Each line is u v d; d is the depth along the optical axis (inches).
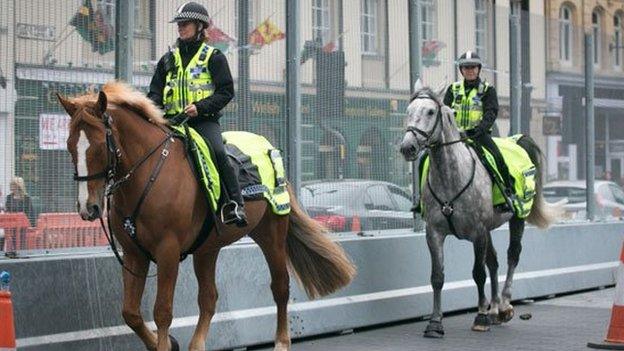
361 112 536.1
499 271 629.6
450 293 581.0
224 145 404.2
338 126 521.7
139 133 360.2
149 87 406.0
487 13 637.3
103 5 421.1
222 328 453.1
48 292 391.5
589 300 661.3
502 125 652.1
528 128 676.1
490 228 523.2
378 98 547.2
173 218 362.0
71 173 410.3
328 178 515.8
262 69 483.5
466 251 600.7
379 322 530.6
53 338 391.2
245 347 465.7
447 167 493.0
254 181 406.9
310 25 504.4
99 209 338.3
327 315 500.7
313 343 484.1
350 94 529.3
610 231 746.2
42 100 400.2
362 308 521.0
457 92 535.2
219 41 463.5
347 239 519.8
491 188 518.0
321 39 511.2
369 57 541.3
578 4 1694.1
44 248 402.0
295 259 441.1
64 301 397.1
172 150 368.8
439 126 486.9
